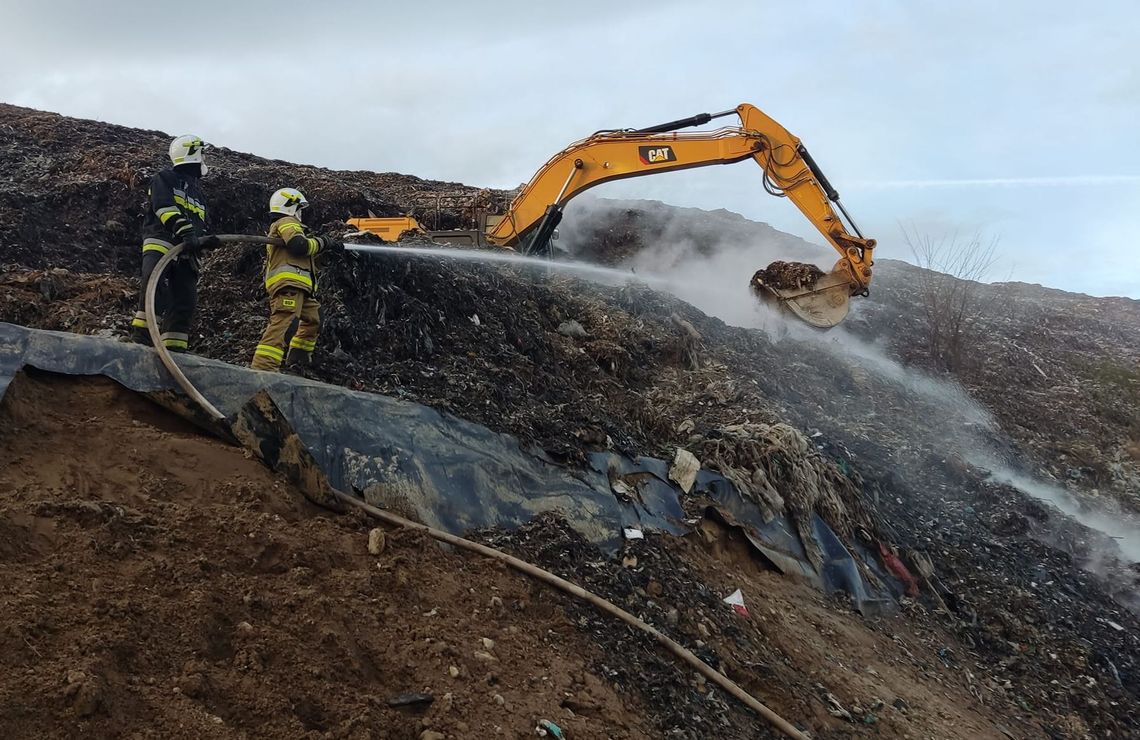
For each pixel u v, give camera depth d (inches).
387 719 135.1
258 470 182.4
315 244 235.5
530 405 279.9
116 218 387.9
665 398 369.7
